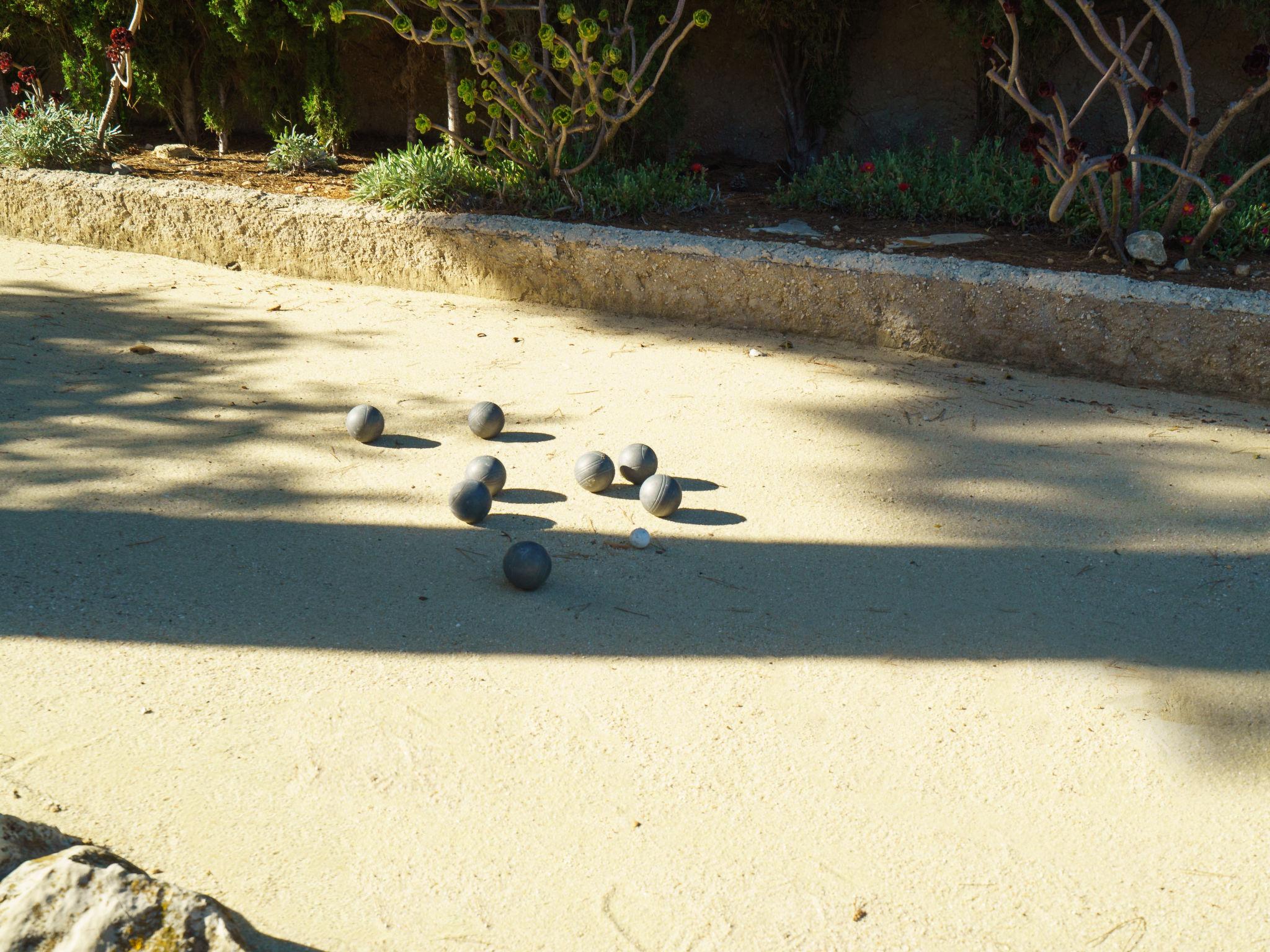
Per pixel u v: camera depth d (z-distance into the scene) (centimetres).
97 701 310
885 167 852
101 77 1031
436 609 371
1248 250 714
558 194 809
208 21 993
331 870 255
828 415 570
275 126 1028
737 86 1018
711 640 358
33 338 644
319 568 397
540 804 279
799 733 311
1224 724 318
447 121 1052
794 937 240
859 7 942
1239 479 497
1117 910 251
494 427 524
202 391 577
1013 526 449
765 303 703
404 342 671
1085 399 604
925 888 256
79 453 489
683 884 255
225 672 328
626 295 736
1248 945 241
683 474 495
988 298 646
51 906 207
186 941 206
